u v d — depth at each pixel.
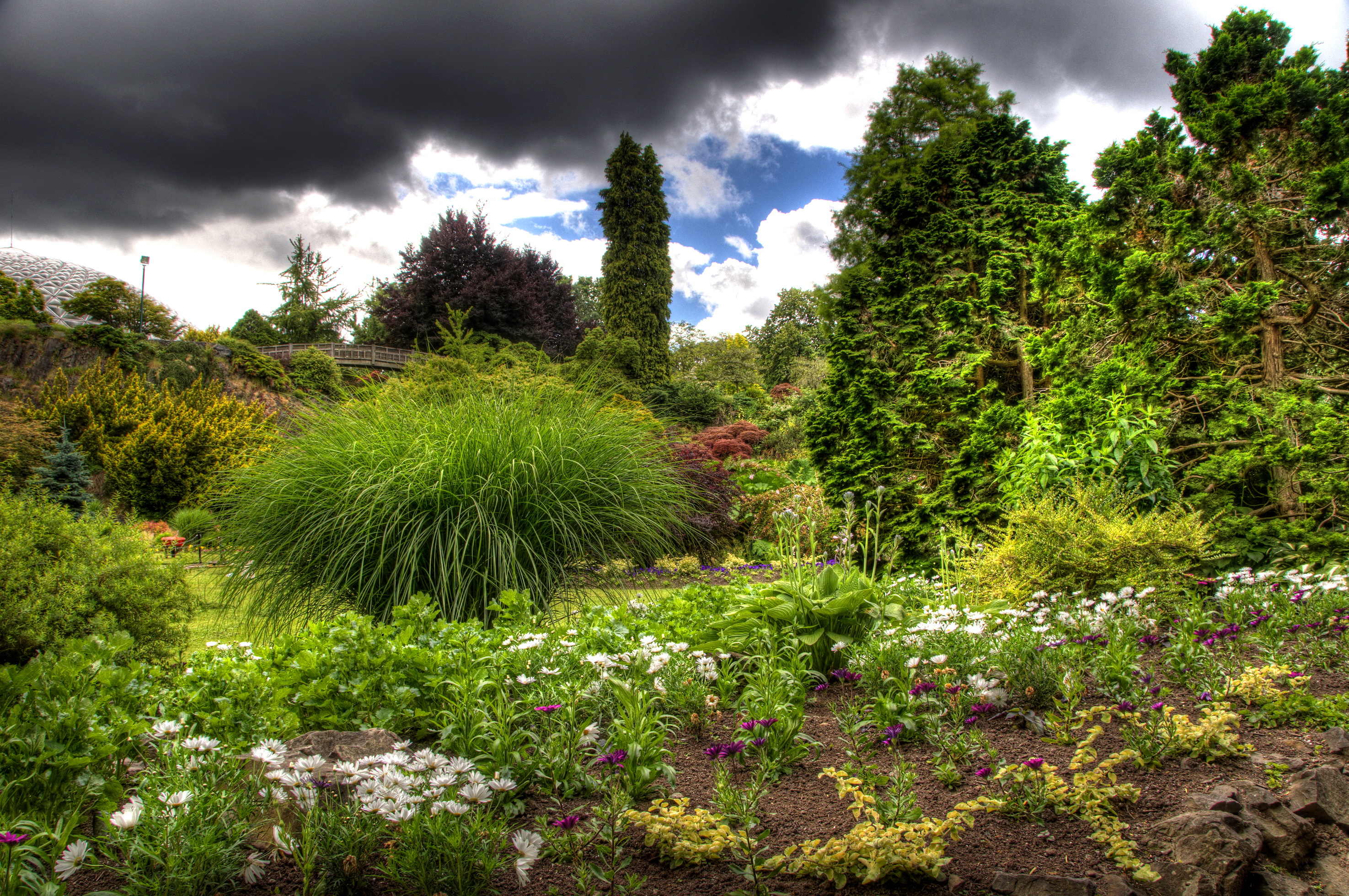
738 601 3.71
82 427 14.62
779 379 31.83
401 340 28.86
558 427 4.06
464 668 2.22
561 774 1.71
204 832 1.23
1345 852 1.49
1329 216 4.39
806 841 1.50
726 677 2.54
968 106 19.36
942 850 1.42
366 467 3.76
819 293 20.97
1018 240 6.21
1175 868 1.38
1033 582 3.60
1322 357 4.57
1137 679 2.32
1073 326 5.10
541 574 3.72
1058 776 1.74
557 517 3.75
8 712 1.54
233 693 2.10
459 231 29.41
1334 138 4.43
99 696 1.75
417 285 28.73
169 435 13.03
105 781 1.44
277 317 36.66
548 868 1.41
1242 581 3.47
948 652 2.53
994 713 2.20
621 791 1.64
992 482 5.29
